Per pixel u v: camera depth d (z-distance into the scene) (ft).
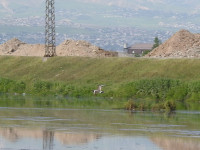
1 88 377.91
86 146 189.57
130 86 346.54
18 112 258.98
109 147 188.75
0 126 219.41
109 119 242.99
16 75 428.97
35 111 264.11
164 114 263.08
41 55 493.36
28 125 222.89
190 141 199.00
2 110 265.13
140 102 310.65
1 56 471.62
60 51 490.90
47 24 471.62
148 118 248.11
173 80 339.57
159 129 220.02
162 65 396.98
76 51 486.79
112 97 343.05
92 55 481.87
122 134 208.85
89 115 254.27
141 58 416.05
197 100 321.93
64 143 193.47
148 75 387.14
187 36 465.47
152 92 335.06
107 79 391.86
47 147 187.52
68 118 243.40
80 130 214.90
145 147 189.67
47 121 233.76
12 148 185.26
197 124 232.94
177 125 229.66
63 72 418.72
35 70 432.25
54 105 291.17
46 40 468.75
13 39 550.36
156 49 465.88
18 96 345.10
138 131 215.10
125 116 253.44
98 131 213.66
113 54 502.79
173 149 188.03
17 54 515.09
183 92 328.70
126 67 405.59
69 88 362.53
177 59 400.67
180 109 285.02
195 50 437.99
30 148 185.68
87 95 352.28
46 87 370.73
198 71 380.58
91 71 411.13
